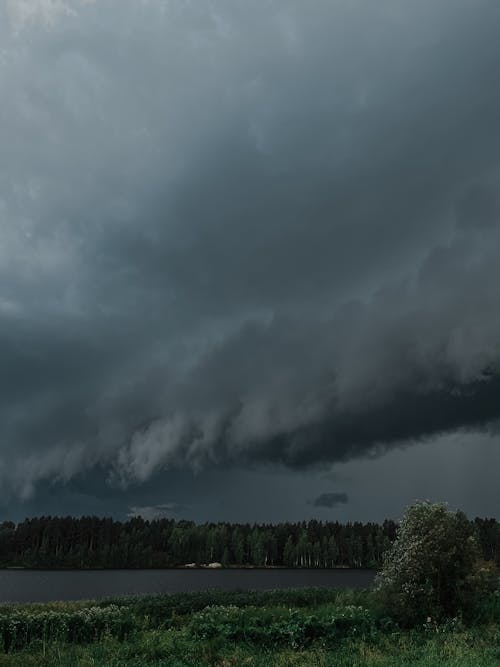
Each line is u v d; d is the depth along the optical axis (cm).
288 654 1539
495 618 1988
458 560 2052
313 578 11712
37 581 11019
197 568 18950
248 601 2600
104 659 1534
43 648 1664
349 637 1717
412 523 2150
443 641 1642
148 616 2100
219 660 1520
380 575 2155
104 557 18700
